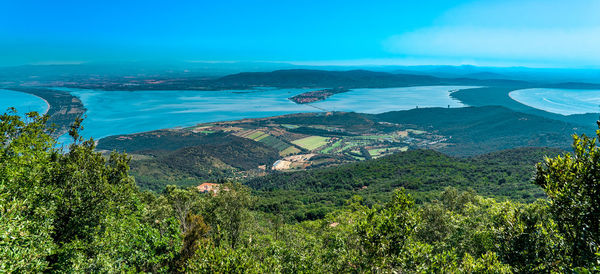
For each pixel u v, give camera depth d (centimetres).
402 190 1538
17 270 1158
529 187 8894
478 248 2277
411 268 1388
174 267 2280
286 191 12788
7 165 1677
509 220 1425
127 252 2058
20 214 1408
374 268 1429
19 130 2059
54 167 1941
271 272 1738
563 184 1170
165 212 3209
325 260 1891
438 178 11612
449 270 1380
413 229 1480
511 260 1335
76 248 1678
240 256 1553
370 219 1534
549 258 1227
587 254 1061
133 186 3025
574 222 1105
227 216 3322
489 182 10700
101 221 1900
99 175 2017
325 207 9169
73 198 1841
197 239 2419
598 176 1058
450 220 3231
